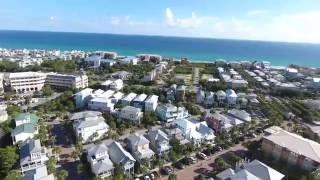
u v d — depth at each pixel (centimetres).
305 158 7731
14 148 7856
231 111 12212
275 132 9588
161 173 7625
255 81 19700
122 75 19700
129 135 9562
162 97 14288
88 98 12912
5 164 7106
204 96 14525
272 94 17000
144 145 8388
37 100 13975
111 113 11569
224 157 8688
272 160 8488
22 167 7200
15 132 8744
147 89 15350
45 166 7044
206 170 7856
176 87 15750
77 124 9562
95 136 9419
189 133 9625
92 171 7325
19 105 12938
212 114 12075
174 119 11656
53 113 11888
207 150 9006
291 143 8394
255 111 13488
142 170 7481
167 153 8519
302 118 12625
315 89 18400
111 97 13512
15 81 15475
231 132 10338
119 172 7075
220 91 15000
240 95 14950
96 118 10350
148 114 11444
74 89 15050
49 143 8969
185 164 8169
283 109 13638
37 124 9981
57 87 16600
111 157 7831
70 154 8406
